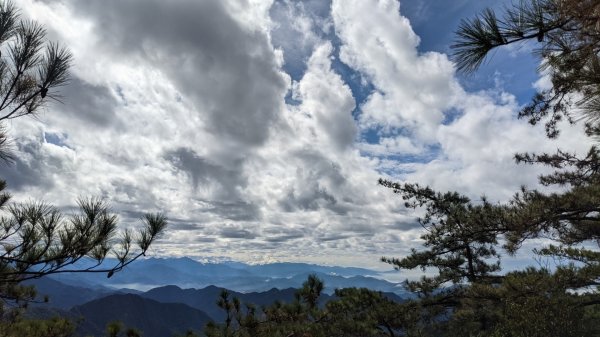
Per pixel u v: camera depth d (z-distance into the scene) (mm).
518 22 3578
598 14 3158
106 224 5594
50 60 5500
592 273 9602
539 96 6891
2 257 5082
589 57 3664
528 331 8461
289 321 12141
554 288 9641
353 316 14117
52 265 5391
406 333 14570
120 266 5695
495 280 15383
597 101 4109
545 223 10320
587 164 10711
